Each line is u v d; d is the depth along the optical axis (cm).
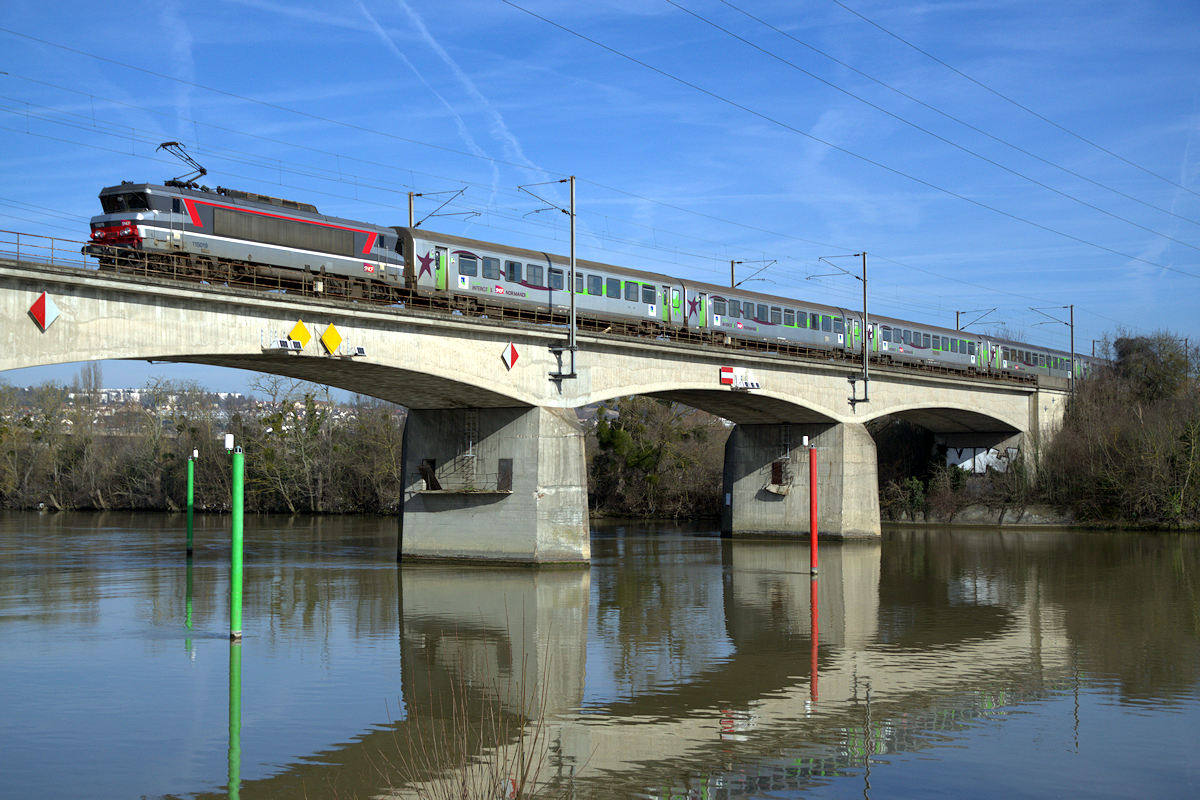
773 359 6912
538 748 2103
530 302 5775
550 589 4659
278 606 4041
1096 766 1997
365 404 12331
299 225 4831
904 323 8675
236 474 3231
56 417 13275
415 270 5253
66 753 2039
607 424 10988
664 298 6594
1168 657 3069
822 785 1886
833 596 4488
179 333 4156
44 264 3728
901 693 2598
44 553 6506
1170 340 10800
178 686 2608
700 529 9344
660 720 2325
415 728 2242
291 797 1798
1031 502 9438
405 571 5369
